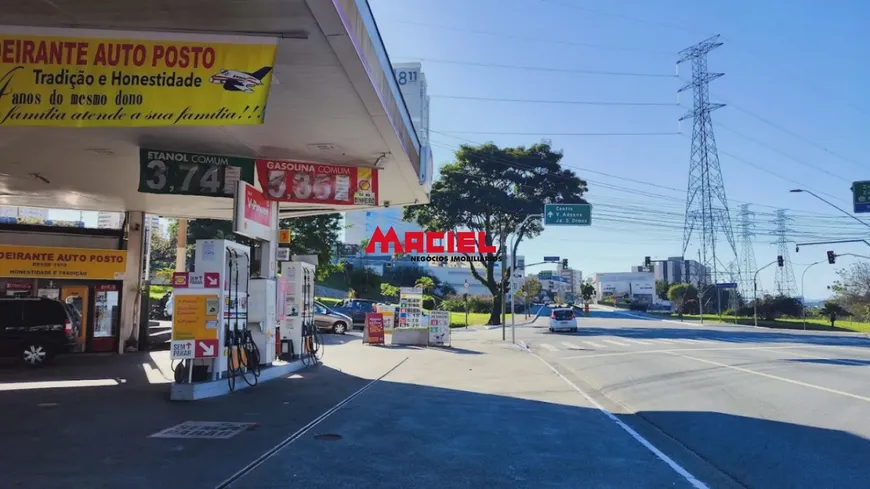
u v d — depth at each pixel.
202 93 8.07
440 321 26.39
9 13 7.51
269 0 7.24
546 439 8.38
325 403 10.95
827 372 15.98
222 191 14.52
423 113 25.48
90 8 7.40
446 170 45.03
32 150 13.88
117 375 14.61
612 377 15.48
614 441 8.34
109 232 21.30
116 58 7.99
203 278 11.58
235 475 6.30
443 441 8.10
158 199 19.78
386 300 71.25
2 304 16.44
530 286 94.50
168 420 9.17
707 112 55.78
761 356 20.81
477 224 46.62
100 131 12.40
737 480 6.62
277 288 16.44
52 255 19.55
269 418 9.41
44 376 14.41
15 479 6.04
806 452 7.76
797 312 78.31
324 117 11.80
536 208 44.47
